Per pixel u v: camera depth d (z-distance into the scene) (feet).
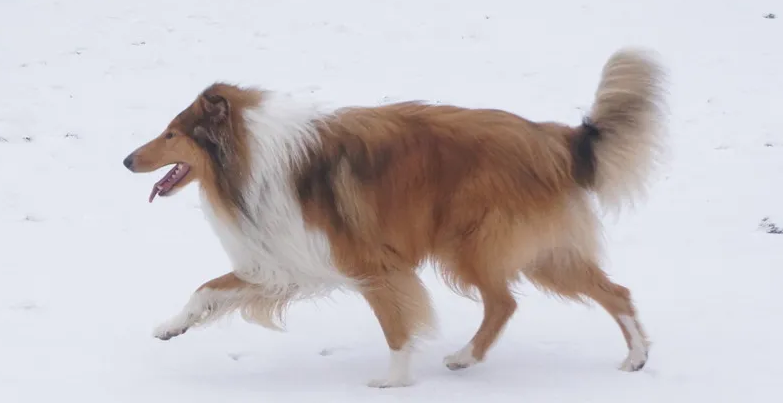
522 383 26.50
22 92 65.36
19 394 24.85
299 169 25.99
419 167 26.40
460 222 26.55
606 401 24.90
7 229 41.60
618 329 31.19
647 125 26.96
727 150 55.67
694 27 83.41
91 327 30.68
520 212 26.40
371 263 26.50
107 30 79.87
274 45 77.82
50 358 27.81
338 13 86.17
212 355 28.78
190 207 45.88
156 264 37.76
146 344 29.40
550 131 27.27
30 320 31.04
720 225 43.29
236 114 26.00
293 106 26.76
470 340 29.04
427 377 27.25
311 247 26.18
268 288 27.17
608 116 26.94
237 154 25.86
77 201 46.11
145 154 26.20
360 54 76.07
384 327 26.81
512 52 76.89
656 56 27.14
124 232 41.98
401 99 65.62
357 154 26.23
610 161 26.94
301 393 25.52
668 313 32.27
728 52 77.05
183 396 25.02
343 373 27.58
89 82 68.23
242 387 25.98
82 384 25.79
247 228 26.27
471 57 75.72
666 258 38.83
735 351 28.60
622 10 88.22
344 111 27.04
